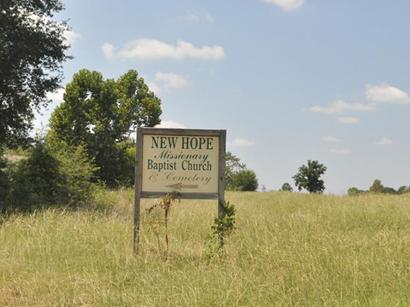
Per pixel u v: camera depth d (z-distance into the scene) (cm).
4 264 870
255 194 3319
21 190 1864
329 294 656
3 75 2192
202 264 828
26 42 2231
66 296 706
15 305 676
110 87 5697
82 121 5591
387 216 1309
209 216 1355
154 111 6338
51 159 1988
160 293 678
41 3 2275
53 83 2383
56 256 926
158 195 983
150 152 989
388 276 692
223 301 639
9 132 2375
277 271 751
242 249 907
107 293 705
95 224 1178
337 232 1068
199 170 995
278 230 1046
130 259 880
